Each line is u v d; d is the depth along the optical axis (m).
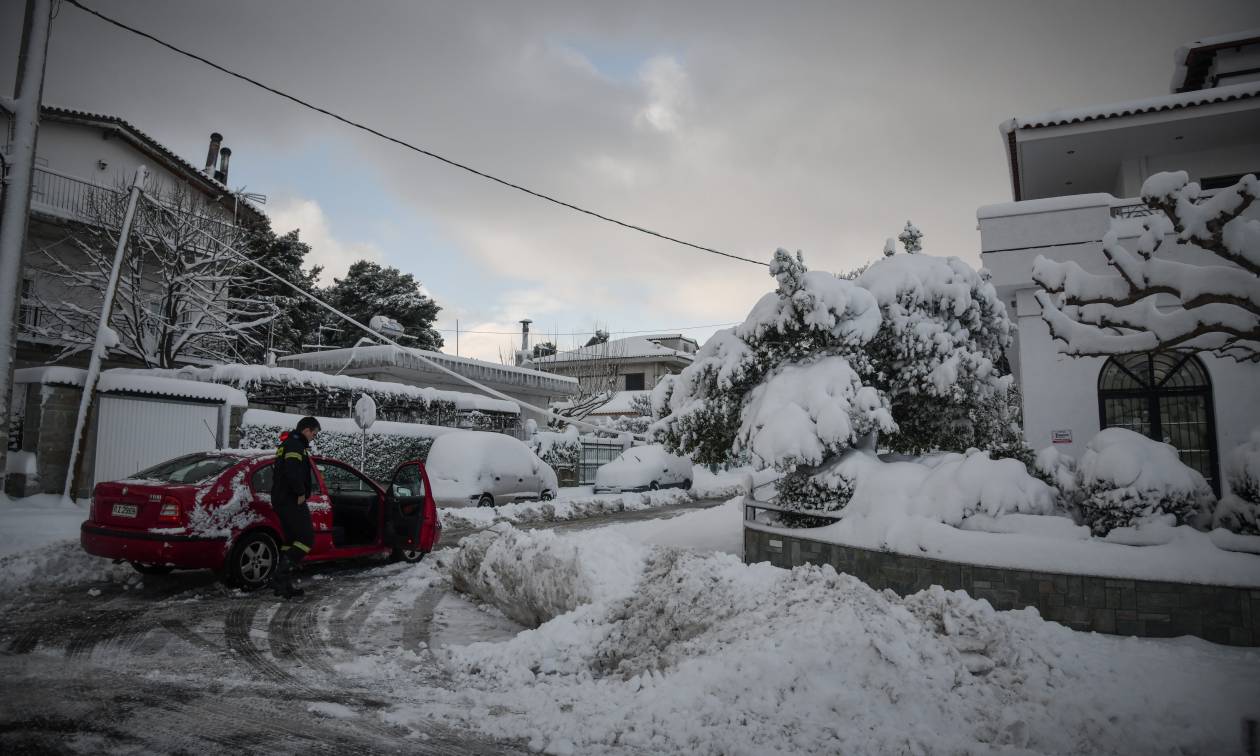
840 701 4.12
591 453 28.72
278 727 4.07
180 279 20.69
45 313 21.22
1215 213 5.83
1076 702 4.13
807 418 8.45
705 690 4.39
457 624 6.99
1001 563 6.35
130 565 8.18
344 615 7.07
